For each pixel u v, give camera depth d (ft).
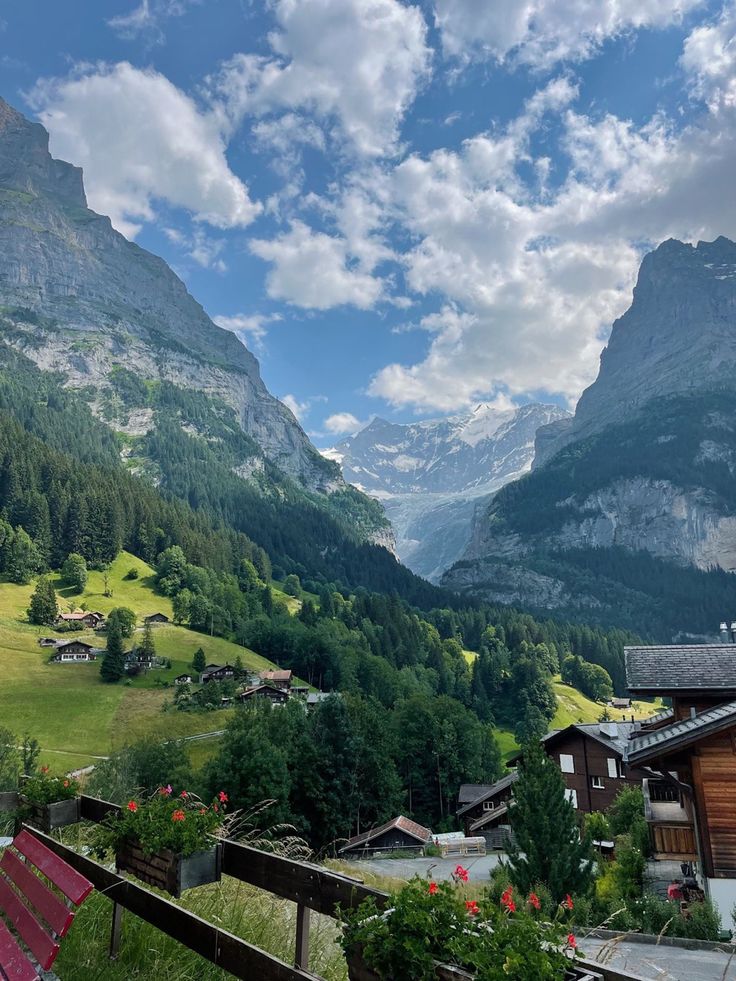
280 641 462.60
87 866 21.13
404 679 452.35
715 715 53.93
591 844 69.97
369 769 197.47
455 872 15.02
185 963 19.03
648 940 41.37
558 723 495.41
